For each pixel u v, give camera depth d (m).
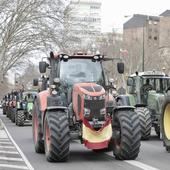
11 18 55.09
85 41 65.56
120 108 14.80
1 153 17.27
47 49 55.25
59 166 13.79
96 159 15.07
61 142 14.20
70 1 55.59
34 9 54.53
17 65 70.62
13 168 13.62
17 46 58.38
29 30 55.56
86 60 16.30
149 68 72.06
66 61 16.23
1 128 32.03
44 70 16.78
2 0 53.81
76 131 15.04
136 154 14.55
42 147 16.94
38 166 13.88
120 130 14.53
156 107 22.02
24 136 25.39
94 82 15.98
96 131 14.20
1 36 56.12
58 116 14.50
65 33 54.88
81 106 14.45
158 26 125.69
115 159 15.00
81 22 58.53
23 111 36.88
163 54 81.25
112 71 52.91
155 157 15.52
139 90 23.67
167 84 23.81
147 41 113.44
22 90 41.50
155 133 25.28
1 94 137.75
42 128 16.33
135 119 14.50
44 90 18.64
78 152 16.86
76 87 14.95
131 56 72.75
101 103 14.46
